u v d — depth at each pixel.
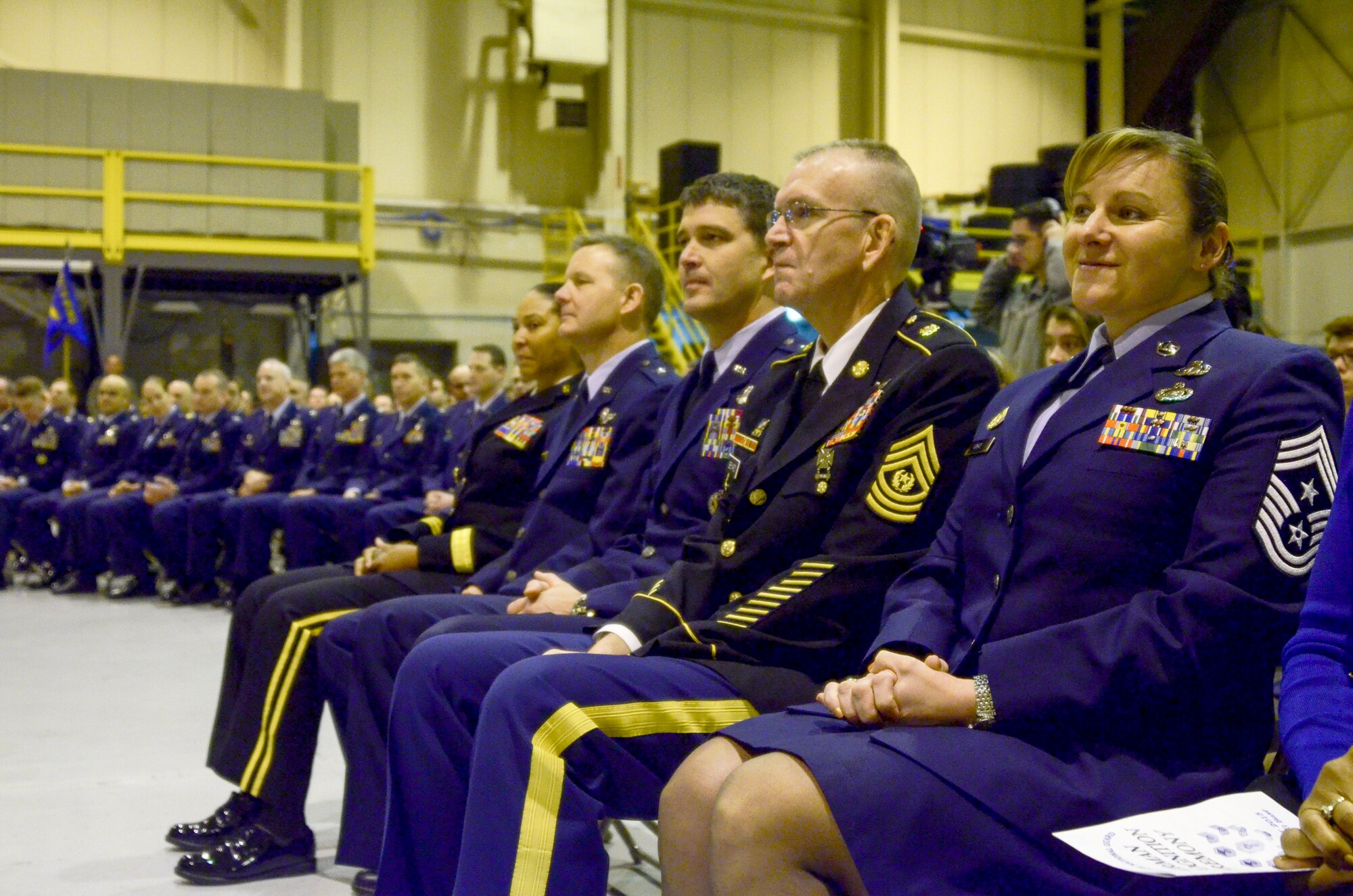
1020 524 1.45
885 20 13.34
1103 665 1.29
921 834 1.25
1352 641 1.17
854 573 1.69
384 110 12.04
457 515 2.93
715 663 1.73
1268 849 1.08
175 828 2.72
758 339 2.28
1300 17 13.76
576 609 2.10
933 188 13.83
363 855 2.37
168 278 10.70
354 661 2.41
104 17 11.32
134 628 6.34
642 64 12.77
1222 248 1.45
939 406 1.72
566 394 2.91
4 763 3.55
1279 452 1.28
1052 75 14.43
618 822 2.60
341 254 10.05
